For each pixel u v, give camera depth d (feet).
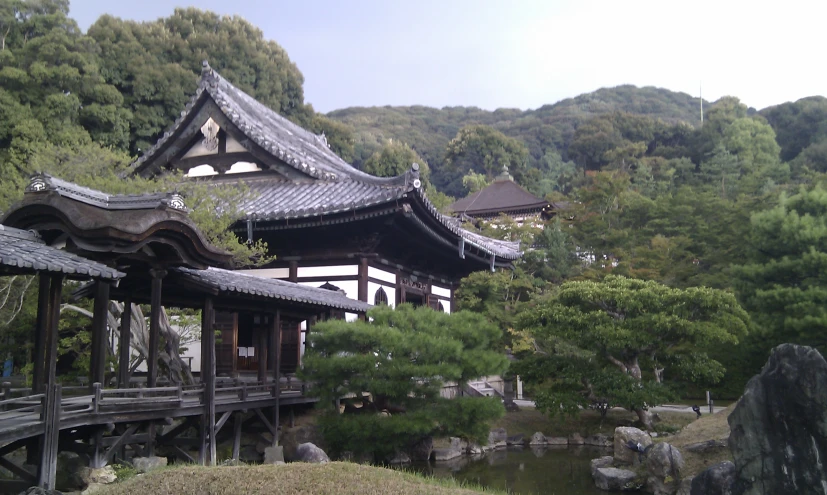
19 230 43.75
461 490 34.63
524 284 149.48
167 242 49.42
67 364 92.84
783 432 31.22
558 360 89.97
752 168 281.33
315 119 236.22
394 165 272.51
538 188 351.46
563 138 466.70
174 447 56.24
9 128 114.52
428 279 111.45
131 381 68.64
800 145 337.52
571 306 88.38
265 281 68.13
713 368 85.46
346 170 103.55
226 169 99.81
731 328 82.94
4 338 83.56
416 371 60.18
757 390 32.30
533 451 84.58
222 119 97.50
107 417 43.93
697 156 342.23
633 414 96.17
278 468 34.94
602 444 88.07
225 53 185.57
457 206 263.70
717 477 36.19
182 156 101.30
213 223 68.54
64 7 146.72
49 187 45.57
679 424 88.38
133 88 153.99
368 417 62.08
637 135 383.24
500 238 184.85
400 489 32.65
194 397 54.80
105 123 135.95
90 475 43.32
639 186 272.51
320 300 69.77
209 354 55.47
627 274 139.44
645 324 81.71
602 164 372.99
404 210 77.77
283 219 81.05
